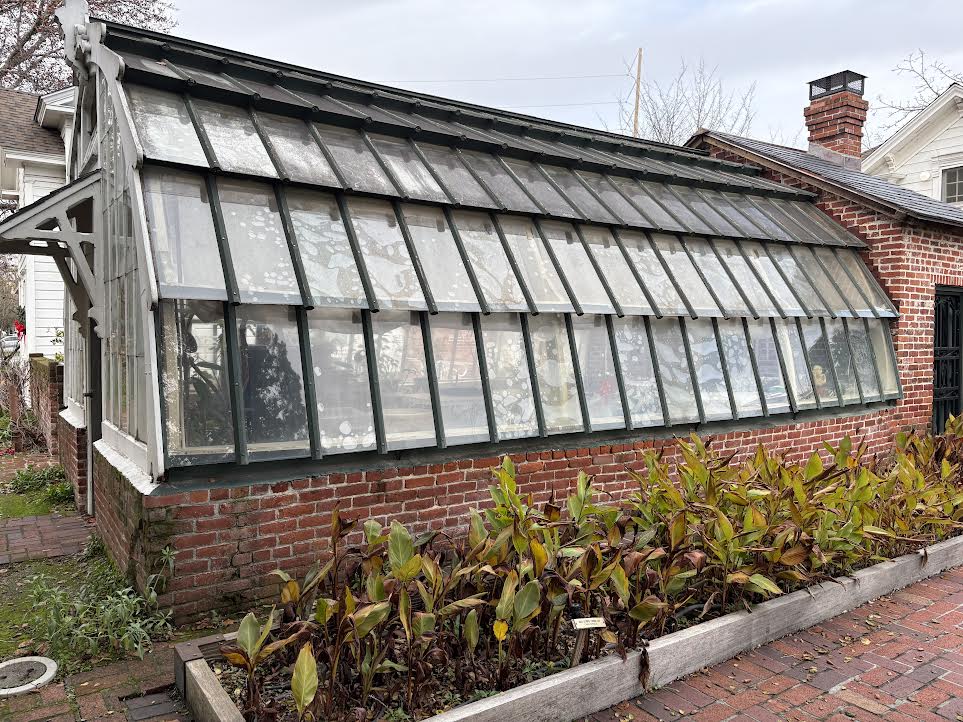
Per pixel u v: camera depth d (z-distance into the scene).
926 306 9.05
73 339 8.62
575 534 4.05
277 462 4.49
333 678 3.03
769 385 7.33
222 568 4.27
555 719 3.21
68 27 6.02
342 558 3.54
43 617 4.29
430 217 5.64
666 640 3.67
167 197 4.44
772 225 8.41
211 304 4.39
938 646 4.12
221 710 2.99
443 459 5.16
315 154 5.30
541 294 5.87
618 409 6.18
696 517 4.23
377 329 4.98
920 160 18.45
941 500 5.60
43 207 5.62
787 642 4.17
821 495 4.59
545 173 6.94
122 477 4.78
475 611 3.35
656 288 6.71
